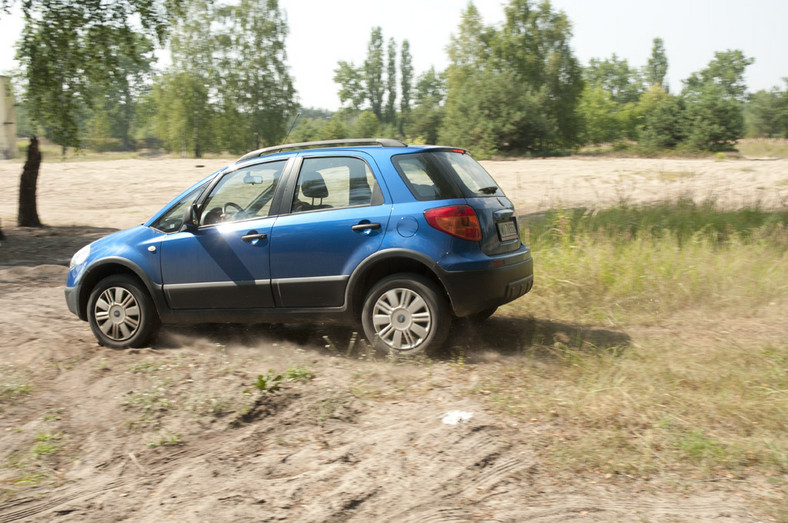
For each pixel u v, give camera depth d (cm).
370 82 13862
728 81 14562
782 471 359
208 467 385
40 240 1502
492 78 6278
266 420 450
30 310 812
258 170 612
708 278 778
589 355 559
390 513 330
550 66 7088
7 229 1694
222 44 7600
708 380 491
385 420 445
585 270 800
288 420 448
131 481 372
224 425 442
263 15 7688
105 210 2206
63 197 2600
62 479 377
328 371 543
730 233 985
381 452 396
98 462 396
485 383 503
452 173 563
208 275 606
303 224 577
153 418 452
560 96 7150
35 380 540
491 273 545
